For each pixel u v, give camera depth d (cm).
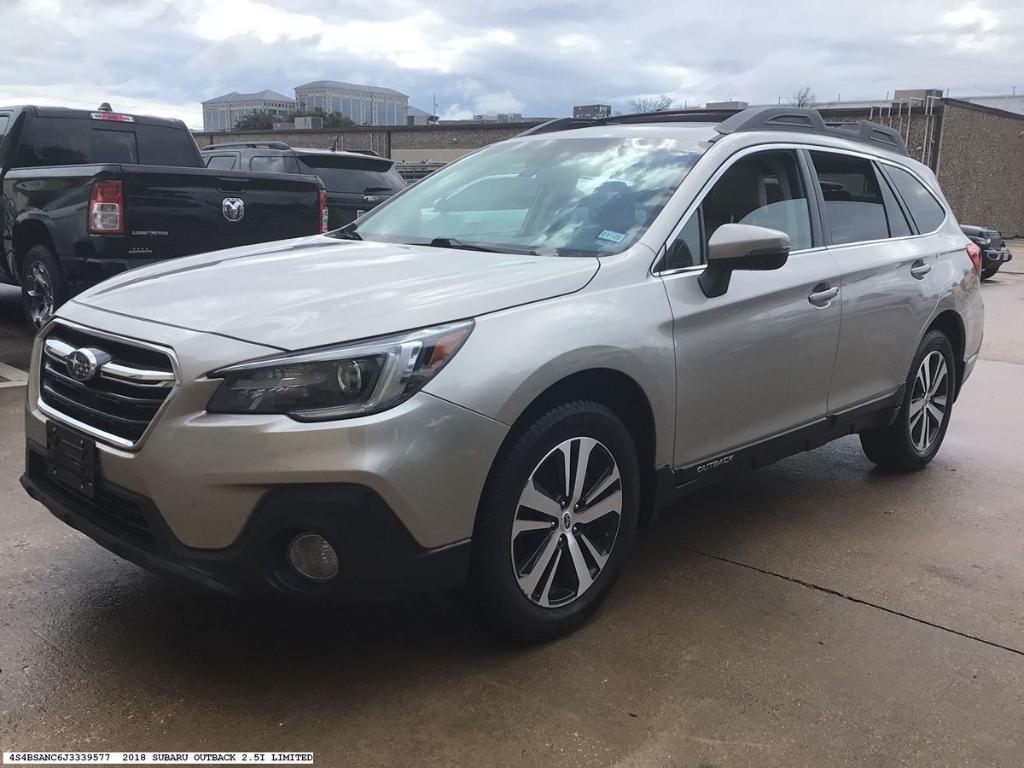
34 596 319
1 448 476
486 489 266
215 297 284
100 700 258
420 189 433
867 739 253
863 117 2931
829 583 354
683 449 332
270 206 709
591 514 301
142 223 633
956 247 508
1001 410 665
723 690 274
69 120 792
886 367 443
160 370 254
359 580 246
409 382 247
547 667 284
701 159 361
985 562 379
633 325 302
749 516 428
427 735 247
